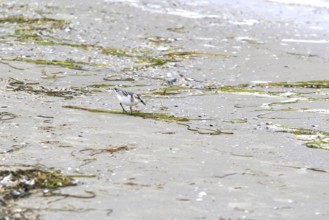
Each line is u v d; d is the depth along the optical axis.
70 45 94.81
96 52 90.88
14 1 133.12
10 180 39.03
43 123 54.19
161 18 121.62
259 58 91.00
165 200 37.19
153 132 52.66
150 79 76.69
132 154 46.06
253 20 125.00
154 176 41.41
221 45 100.00
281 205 37.09
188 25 116.25
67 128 52.81
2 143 47.97
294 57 92.50
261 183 40.81
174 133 52.69
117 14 123.06
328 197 38.62
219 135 52.81
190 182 40.50
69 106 60.84
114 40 100.50
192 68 83.62
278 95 70.06
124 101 58.69
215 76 79.88
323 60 91.06
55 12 122.50
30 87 69.00
